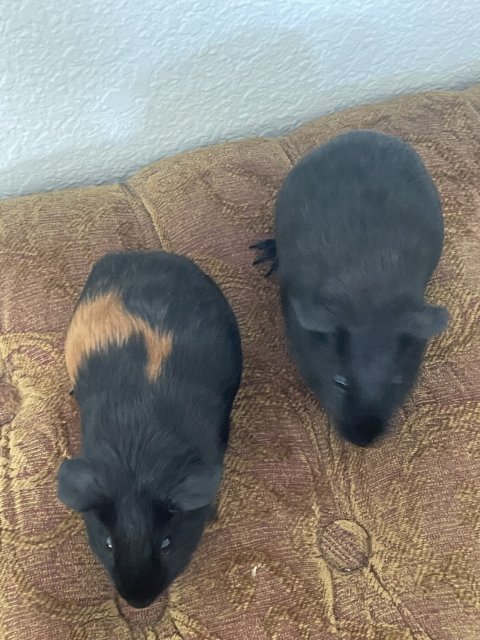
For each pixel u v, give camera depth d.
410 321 0.42
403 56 0.59
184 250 0.52
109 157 0.58
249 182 0.54
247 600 0.42
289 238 0.48
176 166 0.55
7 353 0.49
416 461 0.45
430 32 0.58
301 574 0.42
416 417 0.46
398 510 0.44
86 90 0.52
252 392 0.48
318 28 0.54
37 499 0.44
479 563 0.42
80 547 0.43
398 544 0.43
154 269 0.46
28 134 0.54
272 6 0.51
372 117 0.56
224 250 0.52
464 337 0.49
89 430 0.42
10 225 0.52
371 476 0.45
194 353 0.44
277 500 0.44
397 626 0.41
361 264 0.45
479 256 0.51
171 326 0.44
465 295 0.50
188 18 0.50
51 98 0.51
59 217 0.53
